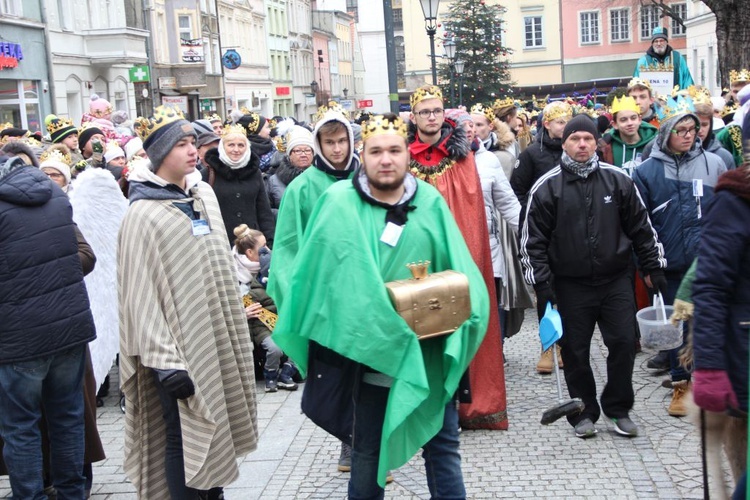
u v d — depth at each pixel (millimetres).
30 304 4902
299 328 4145
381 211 4199
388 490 5582
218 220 5016
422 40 66562
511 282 7961
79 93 31688
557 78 66125
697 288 3947
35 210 4953
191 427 4730
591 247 6102
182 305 4754
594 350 8711
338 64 91938
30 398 5004
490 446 6281
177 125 4824
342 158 5578
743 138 4008
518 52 66062
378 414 4215
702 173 6715
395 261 4184
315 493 5586
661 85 12359
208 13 48875
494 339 6539
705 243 3949
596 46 65312
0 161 5430
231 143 8656
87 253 5387
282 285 5379
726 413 3967
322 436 6641
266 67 63594
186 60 44438
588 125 6078
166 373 4613
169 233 4762
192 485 4734
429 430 4168
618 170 6191
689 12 44938
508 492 5457
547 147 8398
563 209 6121
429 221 4262
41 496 5098
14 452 5004
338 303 4023
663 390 7348
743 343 3924
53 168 7480
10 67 25891
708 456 4094
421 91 6262
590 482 5547
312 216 4293
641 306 8445
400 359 3959
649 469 5703
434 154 6375
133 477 4906
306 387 4344
